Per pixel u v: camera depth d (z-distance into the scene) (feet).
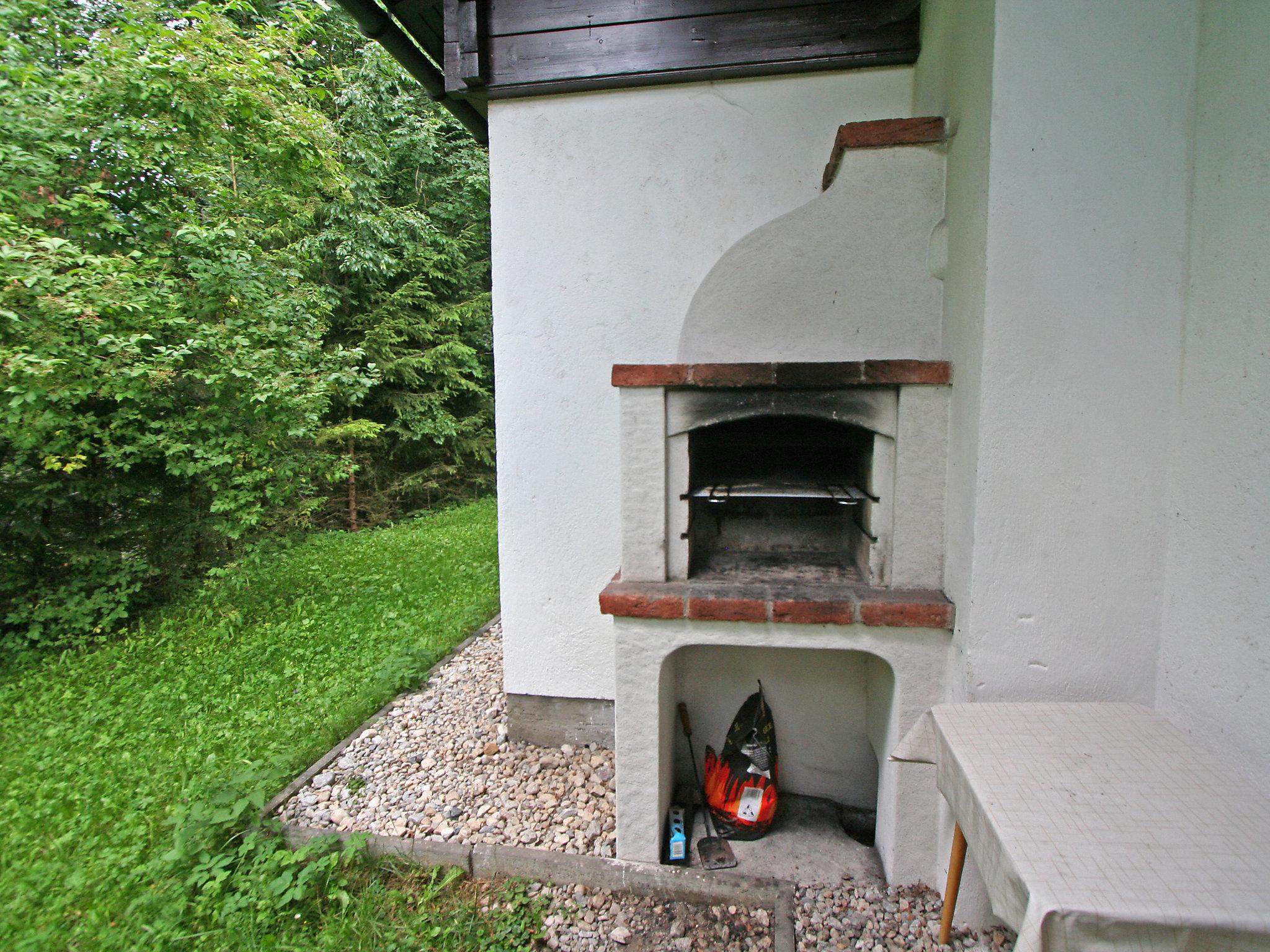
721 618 6.32
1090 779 4.31
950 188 6.40
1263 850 3.61
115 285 13.30
